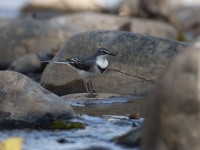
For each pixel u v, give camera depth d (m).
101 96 14.10
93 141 10.03
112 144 9.80
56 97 11.56
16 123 10.93
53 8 41.69
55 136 10.41
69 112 11.42
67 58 15.41
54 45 21.75
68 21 27.81
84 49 15.32
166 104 8.22
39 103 11.16
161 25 26.95
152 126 8.39
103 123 11.35
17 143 9.30
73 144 9.85
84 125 11.03
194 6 36.59
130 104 13.51
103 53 14.68
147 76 14.52
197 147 8.02
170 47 14.61
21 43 21.66
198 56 8.25
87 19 27.94
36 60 19.80
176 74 8.27
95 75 14.72
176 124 8.12
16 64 19.86
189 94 8.09
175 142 8.12
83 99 13.95
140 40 14.88
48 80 15.38
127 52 14.85
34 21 22.38
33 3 41.44
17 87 11.32
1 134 10.54
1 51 21.61
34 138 10.27
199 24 30.94
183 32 28.62
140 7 31.67
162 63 14.46
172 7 38.09
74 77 15.09
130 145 9.64
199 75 8.12
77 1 41.41
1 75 11.53
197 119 8.05
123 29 25.94
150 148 8.39
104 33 15.38
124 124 11.27
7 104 11.07
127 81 14.66
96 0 41.28
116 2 39.38
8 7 41.50
